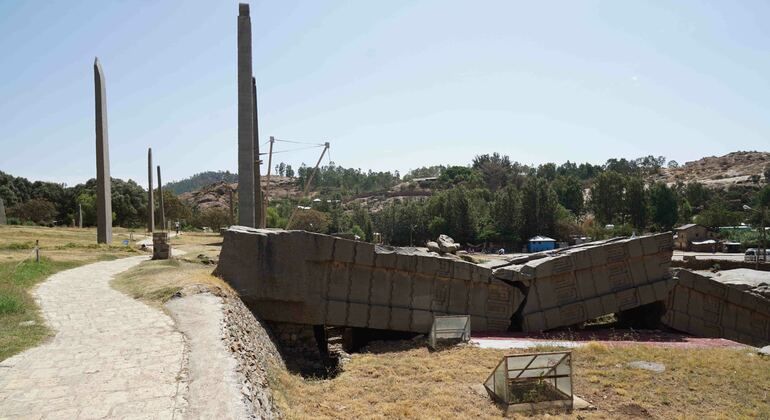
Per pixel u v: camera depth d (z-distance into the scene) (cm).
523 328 2136
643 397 1171
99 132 4175
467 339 1742
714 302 2405
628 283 2286
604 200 10206
